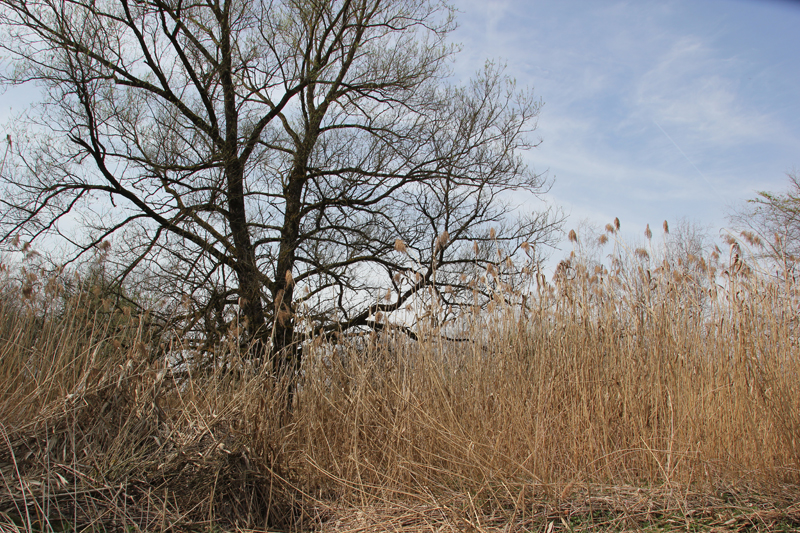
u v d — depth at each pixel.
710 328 4.70
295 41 10.92
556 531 3.04
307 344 5.40
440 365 4.96
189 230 9.43
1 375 4.20
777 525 2.96
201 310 8.43
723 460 3.93
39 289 5.71
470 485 3.95
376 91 11.53
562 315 4.98
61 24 8.92
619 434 4.53
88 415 3.52
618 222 5.21
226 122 10.38
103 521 2.73
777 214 12.71
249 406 3.94
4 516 2.49
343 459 4.62
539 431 4.15
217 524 3.10
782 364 4.28
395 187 11.59
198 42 10.13
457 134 11.24
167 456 3.34
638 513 3.21
